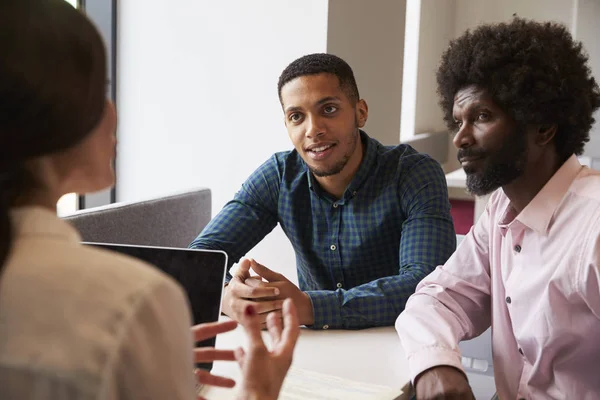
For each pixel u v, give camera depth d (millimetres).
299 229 1896
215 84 2762
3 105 566
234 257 1908
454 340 1354
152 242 2049
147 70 2869
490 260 1470
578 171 1316
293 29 2611
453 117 1385
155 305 587
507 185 1340
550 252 1289
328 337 1533
